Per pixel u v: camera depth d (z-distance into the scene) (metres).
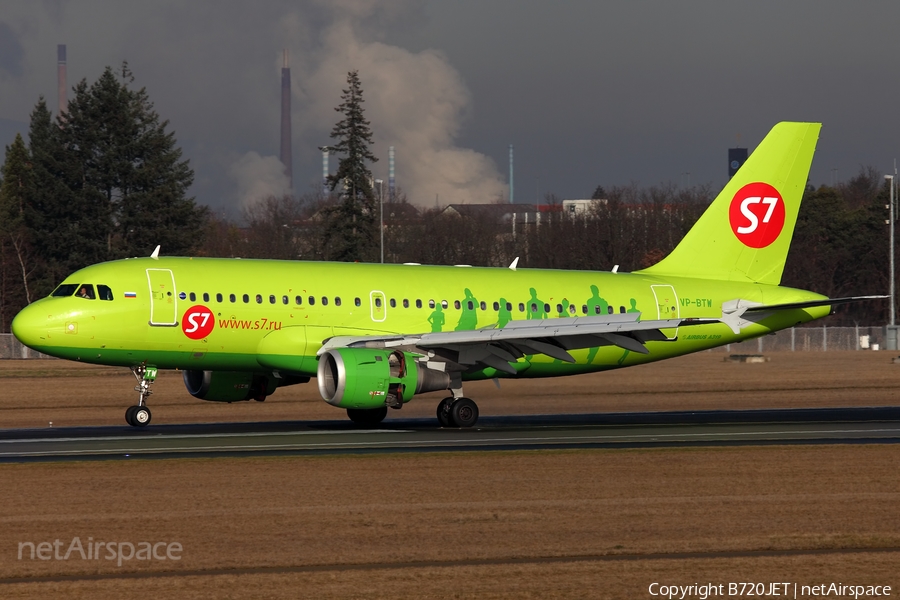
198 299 130.12
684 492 83.19
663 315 155.50
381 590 55.91
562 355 138.88
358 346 131.25
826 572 60.19
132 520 71.62
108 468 94.00
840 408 165.50
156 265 131.88
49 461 98.88
